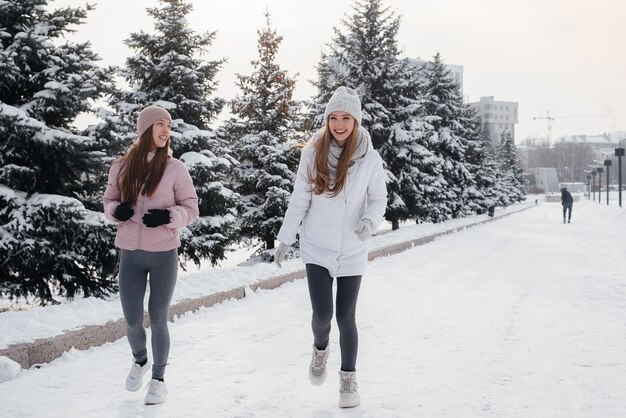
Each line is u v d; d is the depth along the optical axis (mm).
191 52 12875
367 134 3623
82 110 8062
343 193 3529
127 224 3623
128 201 3598
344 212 3545
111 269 8141
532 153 190750
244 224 16578
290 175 16812
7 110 7207
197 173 11281
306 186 3600
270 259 16297
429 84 30641
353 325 3621
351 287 3611
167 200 3648
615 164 154375
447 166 29438
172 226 3529
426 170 23750
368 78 20922
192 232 11445
